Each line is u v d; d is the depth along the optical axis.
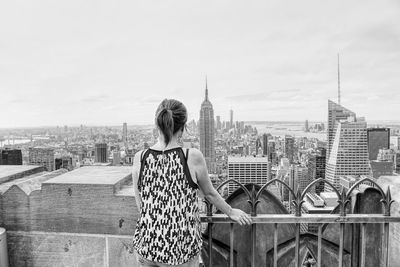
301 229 2.74
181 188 1.87
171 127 1.88
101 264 2.60
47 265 2.67
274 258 2.32
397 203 2.51
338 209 2.42
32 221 2.67
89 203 2.58
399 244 2.49
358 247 2.65
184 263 1.88
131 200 2.53
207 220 2.28
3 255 2.63
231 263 2.34
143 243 1.90
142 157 1.95
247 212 2.66
